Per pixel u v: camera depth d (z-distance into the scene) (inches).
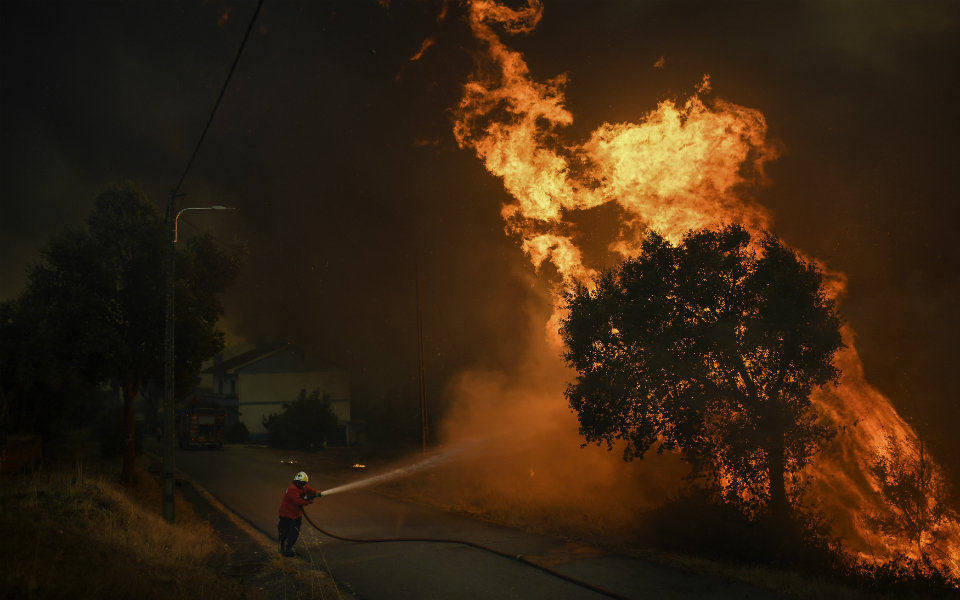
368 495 756.0
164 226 805.2
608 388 527.2
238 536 517.3
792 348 482.6
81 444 1456.7
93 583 252.8
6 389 827.4
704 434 518.0
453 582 358.9
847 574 436.1
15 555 263.0
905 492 630.5
